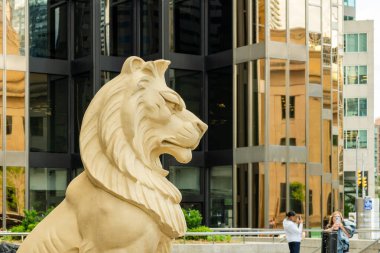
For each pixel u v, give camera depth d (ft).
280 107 113.91
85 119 16.78
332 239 50.01
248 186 114.73
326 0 121.49
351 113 270.46
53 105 117.19
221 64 120.26
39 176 115.24
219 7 121.80
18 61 113.60
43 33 117.91
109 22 118.32
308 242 79.41
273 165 112.68
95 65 114.32
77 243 16.56
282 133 113.80
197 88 122.52
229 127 118.83
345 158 271.49
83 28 117.19
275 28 114.32
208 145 122.01
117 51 118.52
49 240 16.60
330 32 122.93
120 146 16.47
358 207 116.37
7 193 110.63
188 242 71.26
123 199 16.35
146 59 119.65
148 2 120.16
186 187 119.96
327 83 122.31
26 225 76.48
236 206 116.26
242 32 117.29
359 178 225.15
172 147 17.25
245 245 69.62
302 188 114.42
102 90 16.85
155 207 16.58
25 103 113.60
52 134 116.98
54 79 118.01
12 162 111.65
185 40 121.90
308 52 116.67
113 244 16.30
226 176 118.42
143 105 16.84
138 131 16.74
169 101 17.11
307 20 116.88
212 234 69.82
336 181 141.59
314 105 117.08
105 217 16.28
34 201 114.32
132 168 16.51
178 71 120.88
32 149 115.14
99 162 16.49
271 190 112.27
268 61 113.39
